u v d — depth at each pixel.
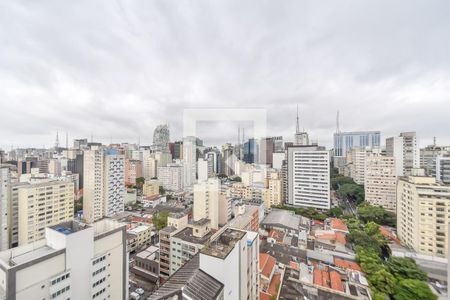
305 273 28.03
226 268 13.32
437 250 31.91
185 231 31.88
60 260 15.46
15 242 34.47
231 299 14.07
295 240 40.97
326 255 33.31
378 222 47.16
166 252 31.17
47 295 14.59
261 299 23.42
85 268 17.06
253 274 18.62
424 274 25.73
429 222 32.56
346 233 42.31
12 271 13.05
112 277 19.44
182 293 12.16
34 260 14.07
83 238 16.91
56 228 17.48
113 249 19.61
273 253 35.06
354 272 27.91
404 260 27.91
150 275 31.50
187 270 15.39
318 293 22.62
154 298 12.91
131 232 41.56
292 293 22.64
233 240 15.56
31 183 37.44
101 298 18.27
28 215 34.16
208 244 14.97
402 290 23.17
